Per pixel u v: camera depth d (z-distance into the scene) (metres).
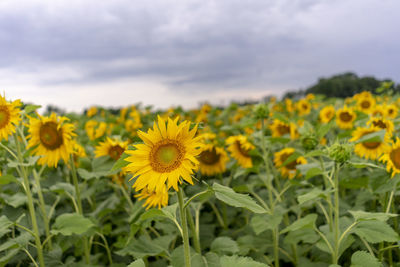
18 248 1.05
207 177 1.66
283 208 1.33
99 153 1.31
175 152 0.69
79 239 1.29
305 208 1.37
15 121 1.05
